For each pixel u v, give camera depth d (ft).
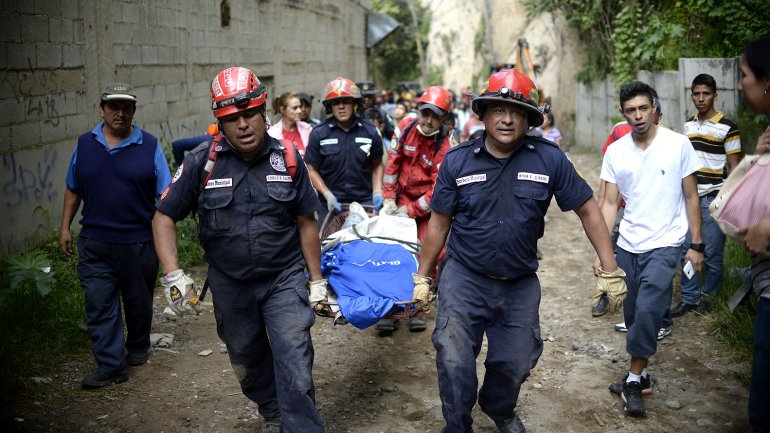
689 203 14.25
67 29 21.89
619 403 14.52
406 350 17.94
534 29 76.07
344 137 20.97
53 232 21.27
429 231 12.27
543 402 14.67
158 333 18.29
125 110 14.75
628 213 14.65
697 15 37.17
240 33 38.32
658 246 14.15
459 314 11.75
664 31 38.22
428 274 12.60
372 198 21.57
